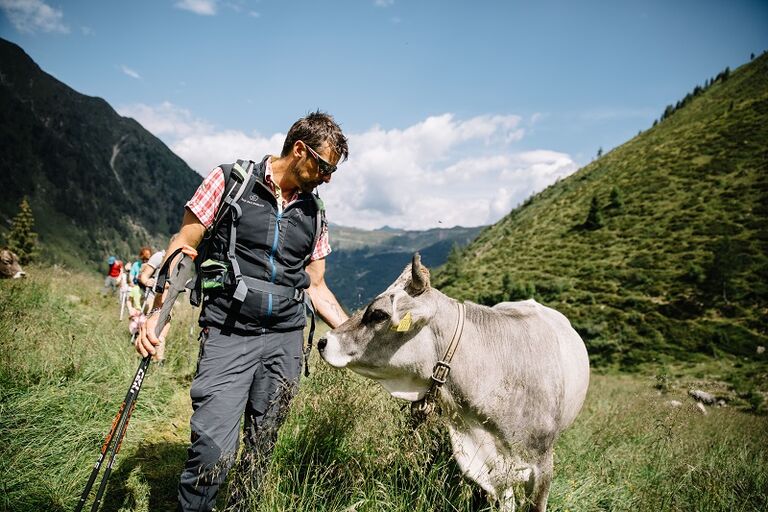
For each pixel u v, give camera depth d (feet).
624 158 368.48
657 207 264.93
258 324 8.79
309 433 11.32
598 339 161.68
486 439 10.51
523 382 10.64
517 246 304.50
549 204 369.91
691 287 180.86
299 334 9.58
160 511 10.47
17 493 9.81
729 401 90.22
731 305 163.84
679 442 19.72
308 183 8.98
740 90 369.71
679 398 52.85
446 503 10.03
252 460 9.17
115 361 17.54
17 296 25.48
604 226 272.51
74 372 15.67
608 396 42.75
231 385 8.59
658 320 166.71
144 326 8.34
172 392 17.78
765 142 274.16
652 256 217.36
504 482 10.14
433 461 10.41
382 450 10.28
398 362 10.03
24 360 15.43
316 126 8.68
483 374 10.30
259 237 8.68
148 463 12.46
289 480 10.23
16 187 623.77
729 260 181.98
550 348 11.70
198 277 8.78
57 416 12.82
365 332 9.95
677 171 292.40
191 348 22.57
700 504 13.25
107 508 10.30
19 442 11.32
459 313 10.41
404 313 9.52
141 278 20.65
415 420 10.48
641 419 22.98
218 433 8.25
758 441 26.96
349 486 10.07
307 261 9.64
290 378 9.30
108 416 13.96
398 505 9.62
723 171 267.39
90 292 39.65
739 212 224.94
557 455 15.52
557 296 208.23
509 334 11.07
